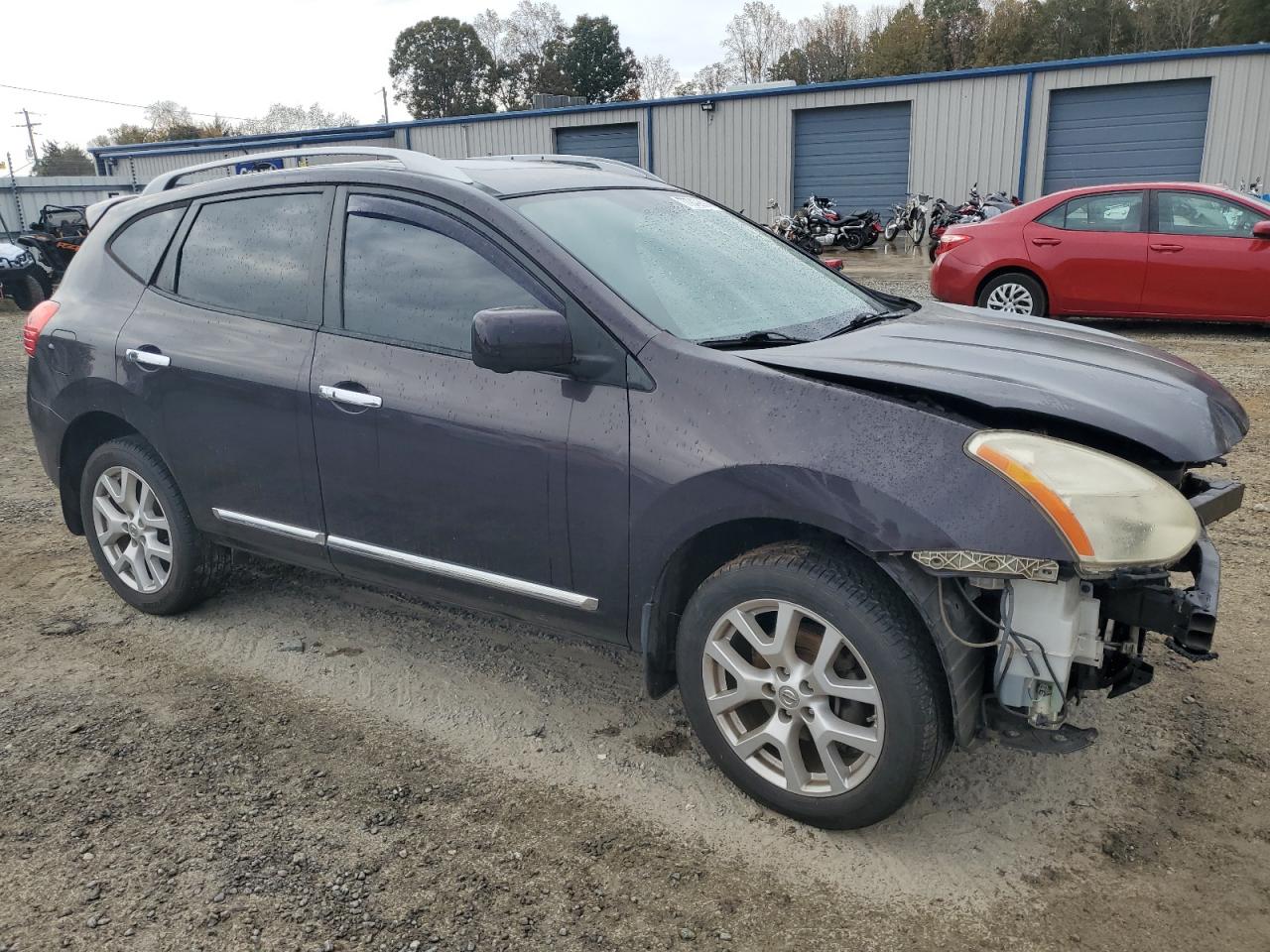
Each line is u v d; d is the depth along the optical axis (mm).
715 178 25625
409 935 2297
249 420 3426
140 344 3697
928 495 2273
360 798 2822
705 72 73250
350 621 4016
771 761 2719
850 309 3355
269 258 3477
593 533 2766
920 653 2387
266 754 3057
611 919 2346
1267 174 20000
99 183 27266
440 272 3047
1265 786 2803
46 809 2770
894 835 2645
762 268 3412
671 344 2672
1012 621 2352
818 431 2422
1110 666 2514
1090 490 2230
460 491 2984
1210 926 2297
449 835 2660
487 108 77125
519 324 2564
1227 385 7656
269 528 3508
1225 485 2709
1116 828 2648
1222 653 3559
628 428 2662
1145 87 20781
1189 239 9344
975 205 20156
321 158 3764
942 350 2848
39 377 4055
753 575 2549
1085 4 59531
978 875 2484
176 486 3787
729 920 2342
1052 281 9844
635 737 3146
